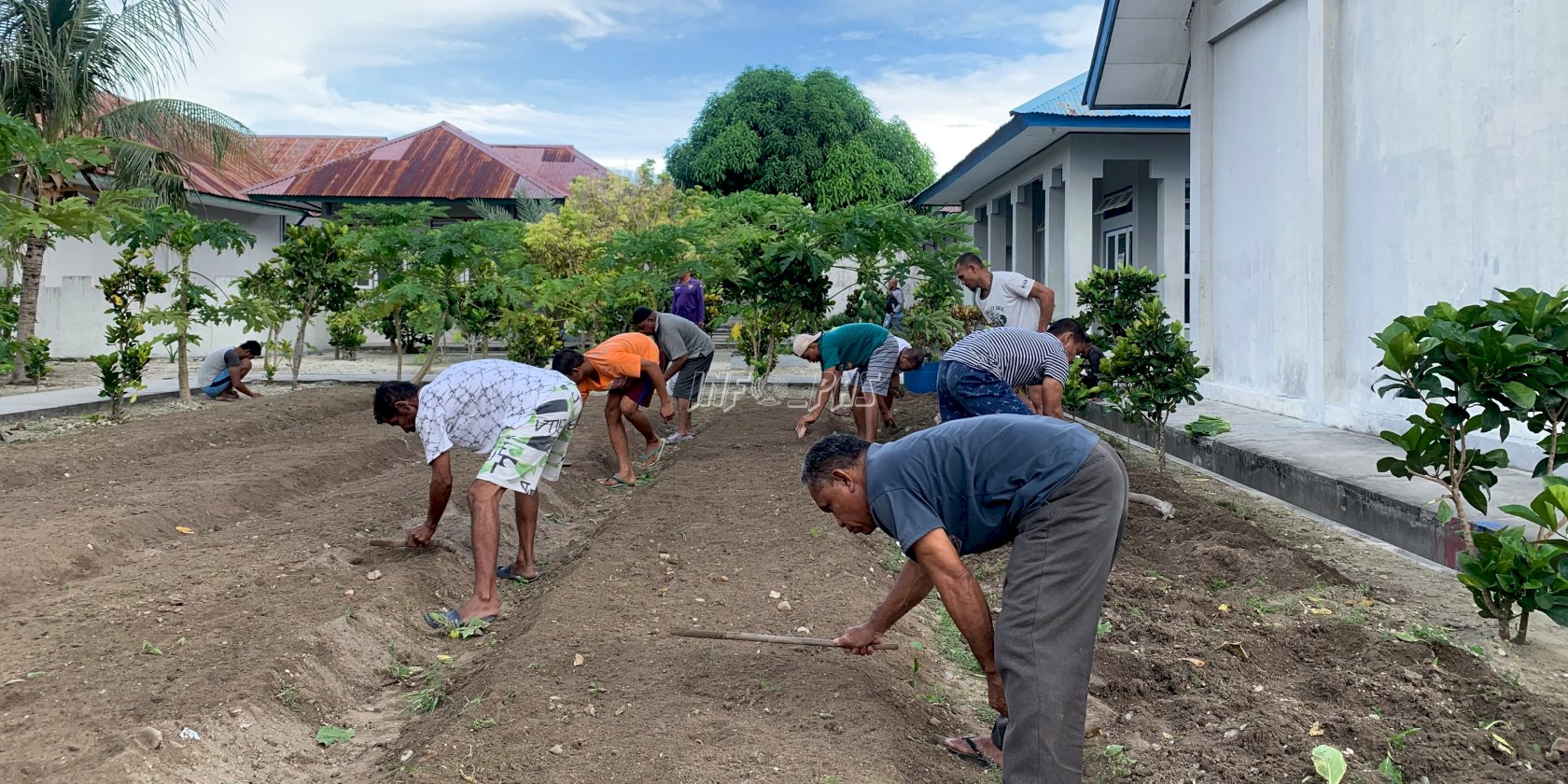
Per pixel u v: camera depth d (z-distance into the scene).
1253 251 11.59
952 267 12.31
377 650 4.82
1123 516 3.29
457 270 14.00
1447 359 4.71
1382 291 9.41
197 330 21.72
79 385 16.03
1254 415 10.71
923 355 8.88
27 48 14.77
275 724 3.89
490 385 5.55
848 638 4.01
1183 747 3.77
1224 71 12.25
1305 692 4.22
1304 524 7.10
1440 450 4.93
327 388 15.16
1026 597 3.19
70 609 4.94
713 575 5.73
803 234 12.49
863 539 6.65
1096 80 14.27
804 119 32.31
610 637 4.72
